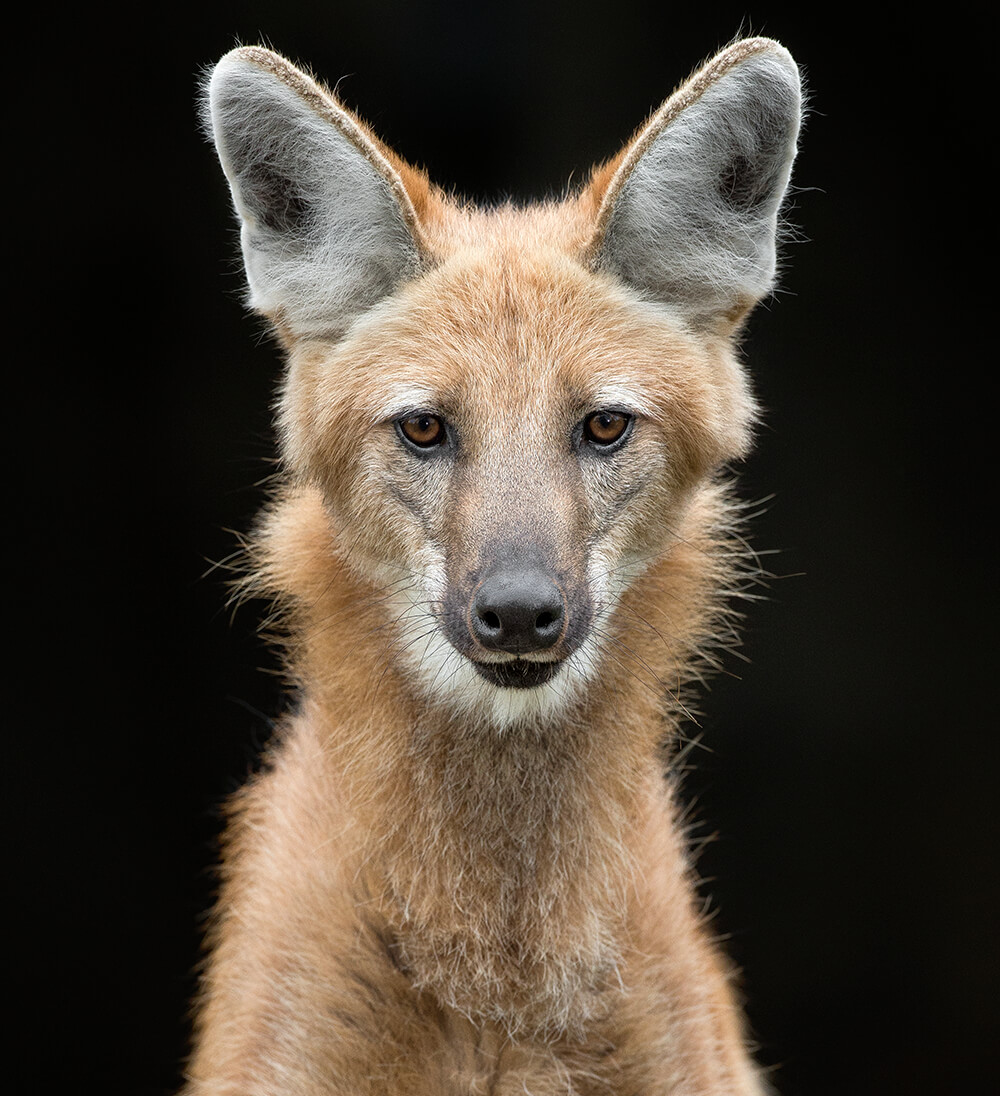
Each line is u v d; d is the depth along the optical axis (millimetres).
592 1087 6227
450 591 5543
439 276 5902
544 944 5930
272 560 6578
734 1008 7625
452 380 5656
